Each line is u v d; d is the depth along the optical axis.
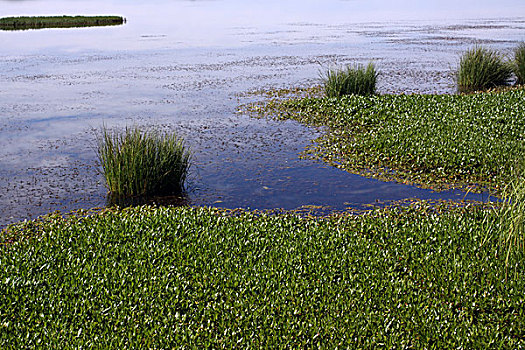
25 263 6.89
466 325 5.67
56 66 26.88
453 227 8.00
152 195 10.20
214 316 5.85
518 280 6.46
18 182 10.73
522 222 6.57
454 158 11.36
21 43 37.22
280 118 15.88
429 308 5.97
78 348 5.22
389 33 43.06
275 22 58.06
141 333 5.53
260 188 10.45
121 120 15.73
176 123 15.39
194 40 39.19
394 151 12.04
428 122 14.00
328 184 10.62
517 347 5.40
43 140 13.66
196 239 7.66
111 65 27.19
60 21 55.59
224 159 12.20
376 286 6.39
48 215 9.09
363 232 8.04
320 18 64.50
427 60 27.66
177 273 6.66
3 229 8.53
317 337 5.50
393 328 5.57
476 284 6.45
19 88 20.97
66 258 7.07
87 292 6.20
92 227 8.19
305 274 6.72
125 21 60.09
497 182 10.37
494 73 20.06
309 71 24.69
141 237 7.76
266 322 5.71
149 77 23.58
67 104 17.97
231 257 7.12
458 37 38.25
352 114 15.52
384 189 10.30
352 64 26.42
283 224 8.39
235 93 19.81
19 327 5.55
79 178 11.00
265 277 6.62
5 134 14.23
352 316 5.82
